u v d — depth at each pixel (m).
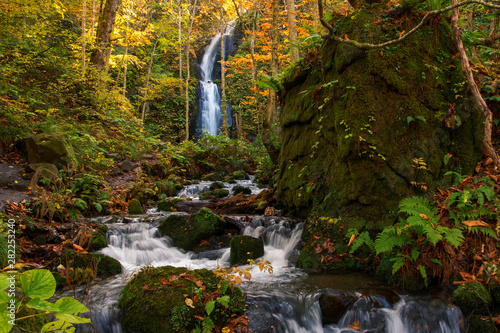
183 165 11.60
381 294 3.45
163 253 5.11
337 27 5.14
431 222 3.54
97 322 3.02
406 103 4.58
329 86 5.18
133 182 8.55
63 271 3.89
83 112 10.16
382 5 4.98
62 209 5.44
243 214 6.74
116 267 4.31
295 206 5.87
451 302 3.31
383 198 4.41
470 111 4.70
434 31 4.98
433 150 4.58
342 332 3.20
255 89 13.78
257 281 3.89
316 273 4.20
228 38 28.66
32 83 9.59
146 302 3.02
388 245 3.64
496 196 3.94
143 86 24.09
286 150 6.53
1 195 5.44
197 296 3.07
